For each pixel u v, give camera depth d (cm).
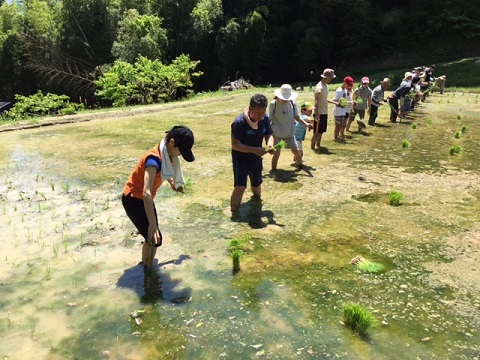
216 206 650
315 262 481
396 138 1158
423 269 466
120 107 2031
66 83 3250
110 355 333
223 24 3388
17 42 3559
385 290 425
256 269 464
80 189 732
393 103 1409
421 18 3622
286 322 375
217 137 1174
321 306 399
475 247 517
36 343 347
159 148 411
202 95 2573
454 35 3472
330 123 1405
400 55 3591
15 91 3756
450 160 928
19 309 393
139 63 2417
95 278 446
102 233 557
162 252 503
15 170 851
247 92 2555
